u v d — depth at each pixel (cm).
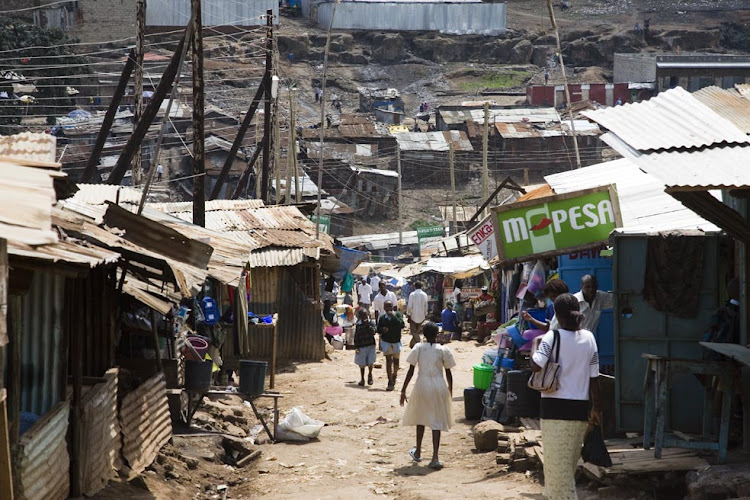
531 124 12206
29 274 1015
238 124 9869
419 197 11625
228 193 9319
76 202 1811
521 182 11788
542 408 1112
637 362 1488
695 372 1263
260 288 3155
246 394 1872
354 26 17250
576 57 17312
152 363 1661
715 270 1484
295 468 1628
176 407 1831
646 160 1212
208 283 2467
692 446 1276
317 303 3272
